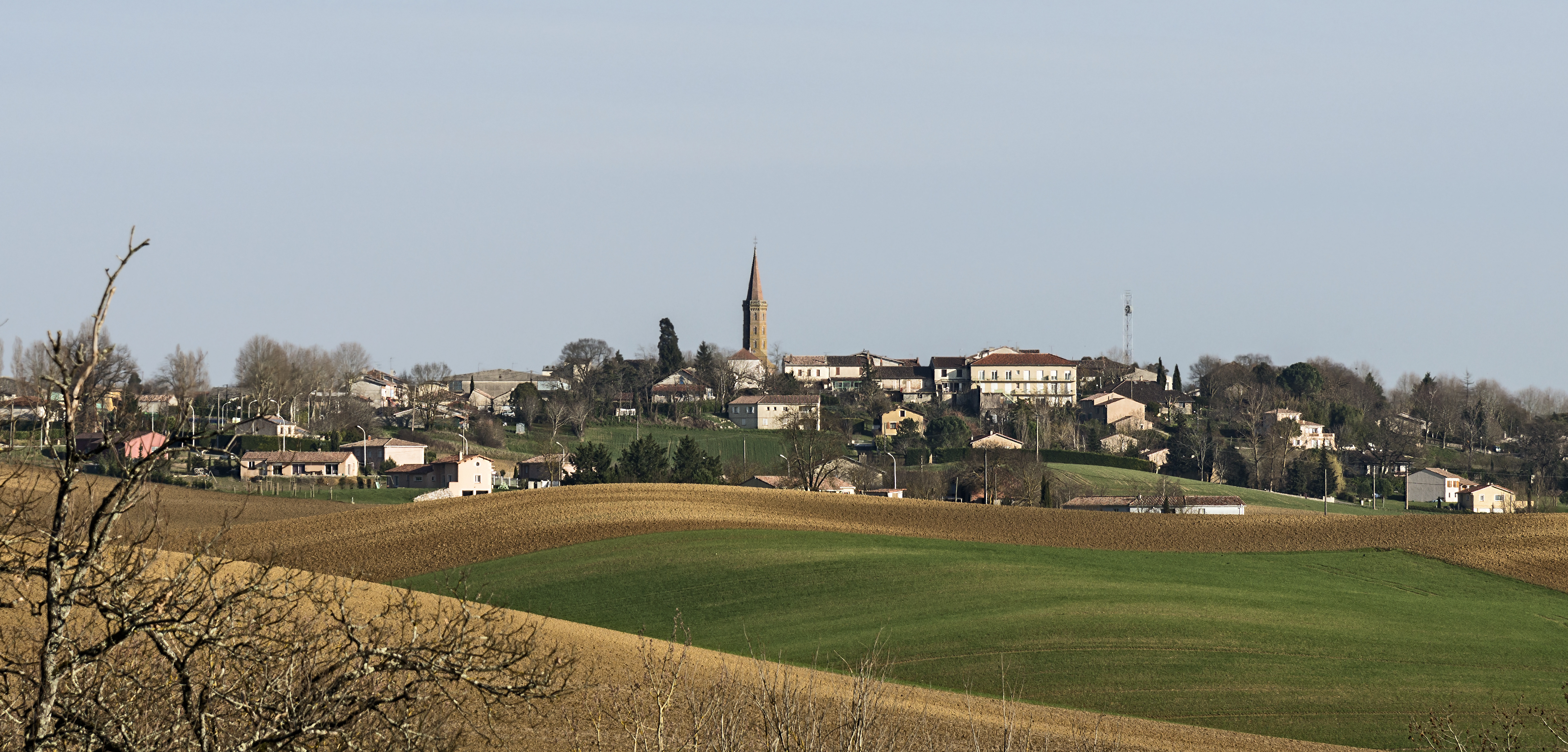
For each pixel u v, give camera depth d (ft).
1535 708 163.63
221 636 45.14
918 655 193.16
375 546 283.38
